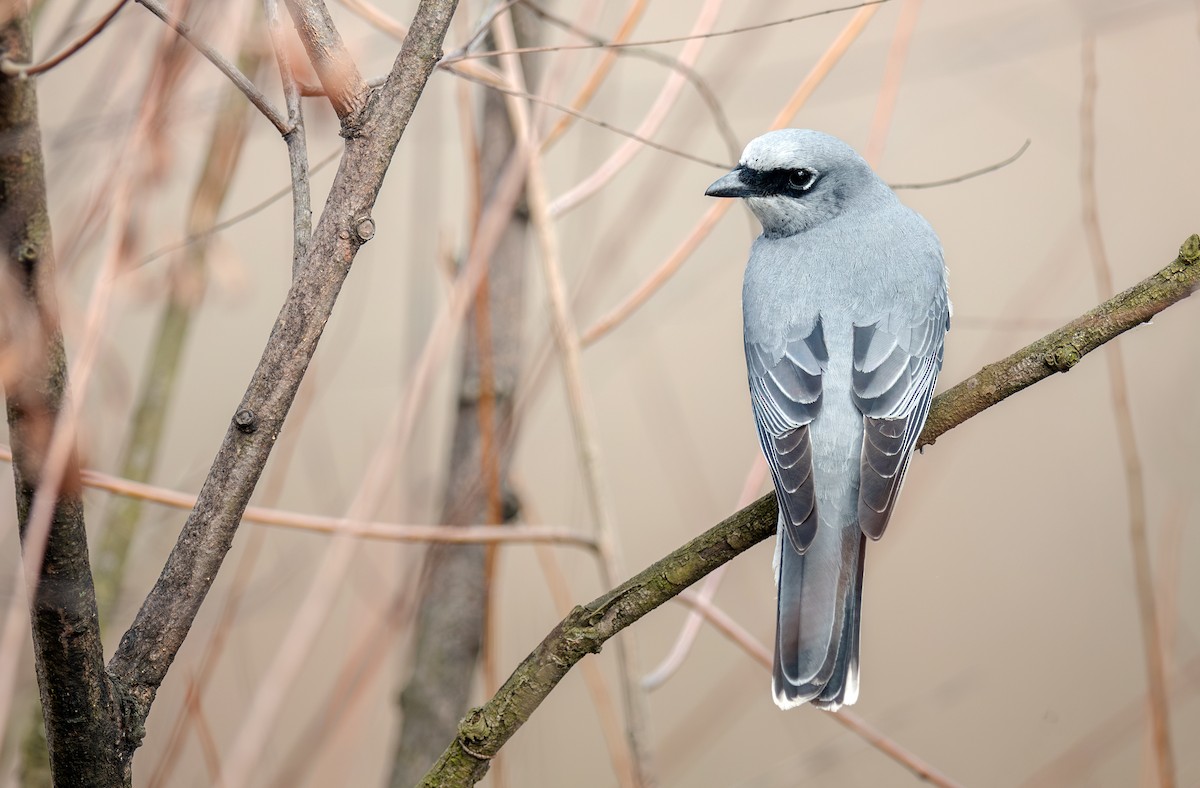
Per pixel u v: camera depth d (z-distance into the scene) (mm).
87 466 4977
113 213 4754
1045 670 9586
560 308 6082
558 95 5918
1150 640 5605
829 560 5578
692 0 9250
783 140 6875
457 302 5188
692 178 9328
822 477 5941
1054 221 10383
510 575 9328
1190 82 10031
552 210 6062
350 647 6262
